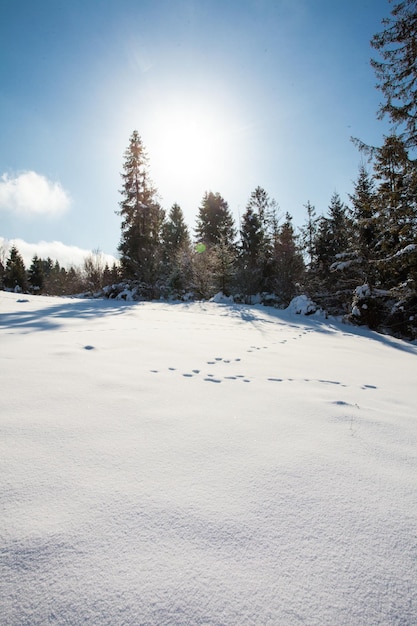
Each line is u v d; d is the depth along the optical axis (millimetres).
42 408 2344
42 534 1157
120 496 1405
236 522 1281
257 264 25078
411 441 2178
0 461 1629
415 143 10867
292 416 2516
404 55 10570
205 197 36594
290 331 9633
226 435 2100
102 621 884
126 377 3262
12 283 41812
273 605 953
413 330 12719
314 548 1171
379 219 11828
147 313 10820
